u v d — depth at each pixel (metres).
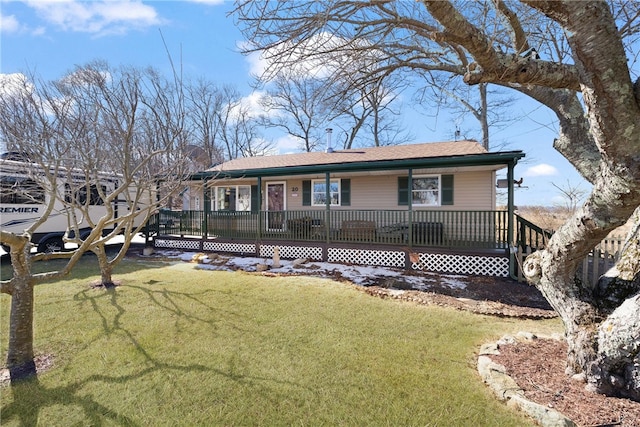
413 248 8.51
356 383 3.01
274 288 6.39
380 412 2.60
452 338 4.07
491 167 9.09
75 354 3.59
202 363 3.38
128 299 5.57
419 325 4.49
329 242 9.56
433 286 6.68
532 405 2.50
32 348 3.52
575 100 3.15
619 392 2.56
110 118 6.26
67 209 5.52
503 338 3.95
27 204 8.98
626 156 1.89
